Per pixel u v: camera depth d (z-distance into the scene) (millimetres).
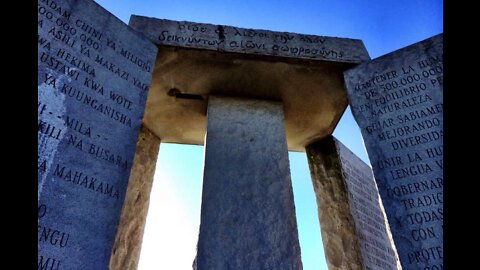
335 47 5242
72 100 3381
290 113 6008
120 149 3564
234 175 4652
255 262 3957
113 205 3264
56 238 2750
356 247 5238
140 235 5320
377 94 4613
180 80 5387
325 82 5441
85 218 3002
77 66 3580
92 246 2949
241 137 5098
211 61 5109
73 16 3785
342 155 6355
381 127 4340
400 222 3650
